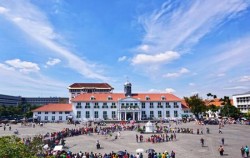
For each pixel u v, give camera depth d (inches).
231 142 2413.9
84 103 5275.6
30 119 5511.8
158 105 5428.2
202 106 5251.0
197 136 2822.3
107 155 1700.3
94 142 2551.7
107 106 5315.0
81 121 5103.3
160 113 5413.4
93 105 5285.4
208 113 6486.2
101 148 2236.7
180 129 3287.4
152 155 1694.1
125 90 5561.0
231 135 2871.6
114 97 5452.8
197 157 1806.1
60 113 5226.4
